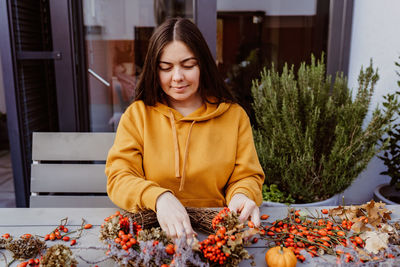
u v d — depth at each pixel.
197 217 0.89
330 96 1.81
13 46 2.12
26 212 1.03
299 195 1.85
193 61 1.05
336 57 2.30
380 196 2.02
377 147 2.16
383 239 0.75
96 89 2.46
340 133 1.72
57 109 2.31
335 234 0.84
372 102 2.20
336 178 1.71
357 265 0.67
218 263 0.71
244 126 1.21
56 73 2.24
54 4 2.17
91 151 1.45
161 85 1.11
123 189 0.98
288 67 2.47
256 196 1.04
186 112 1.21
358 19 2.21
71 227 0.94
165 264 0.68
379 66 2.18
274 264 0.73
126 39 2.46
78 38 2.29
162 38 1.04
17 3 2.13
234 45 2.44
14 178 2.24
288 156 1.84
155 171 1.13
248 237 0.80
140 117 1.18
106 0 2.38
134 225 0.81
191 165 1.13
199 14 2.27
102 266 0.76
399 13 2.10
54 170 1.44
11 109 2.17
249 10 2.39
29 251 0.78
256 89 1.96
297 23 2.41
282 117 1.80
